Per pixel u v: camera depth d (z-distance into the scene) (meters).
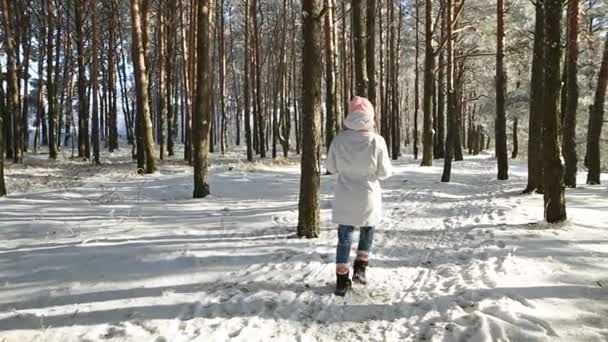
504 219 7.93
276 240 6.24
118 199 10.72
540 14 11.00
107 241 6.04
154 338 3.42
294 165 22.91
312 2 6.06
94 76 23.28
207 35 10.88
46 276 4.68
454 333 3.45
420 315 3.83
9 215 7.97
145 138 17.17
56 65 26.17
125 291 4.31
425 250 5.96
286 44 39.22
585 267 4.83
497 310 3.75
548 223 7.05
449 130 15.05
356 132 4.42
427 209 9.42
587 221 7.31
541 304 3.87
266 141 42.66
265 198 10.93
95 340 3.39
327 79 18.06
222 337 3.45
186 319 3.75
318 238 6.39
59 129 35.72
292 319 3.79
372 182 4.39
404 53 36.19
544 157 7.12
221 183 13.68
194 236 6.43
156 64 32.22
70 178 15.88
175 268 4.96
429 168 21.03
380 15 27.86
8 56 21.33
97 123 23.22
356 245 6.18
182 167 20.25
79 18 23.41
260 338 3.45
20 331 3.53
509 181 15.61
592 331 3.36
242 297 4.21
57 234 6.54
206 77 10.91
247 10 25.91
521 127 33.84
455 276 4.78
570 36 12.95
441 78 28.38
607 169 26.86
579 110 25.12
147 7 19.11
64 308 3.94
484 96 33.28
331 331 3.59
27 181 14.72
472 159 30.48
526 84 29.55
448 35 17.23
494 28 23.28
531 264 5.00
